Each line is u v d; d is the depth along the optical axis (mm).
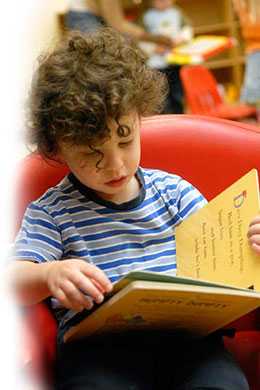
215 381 848
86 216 990
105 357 886
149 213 1015
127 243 993
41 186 1062
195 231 983
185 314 854
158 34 3559
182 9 4633
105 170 895
